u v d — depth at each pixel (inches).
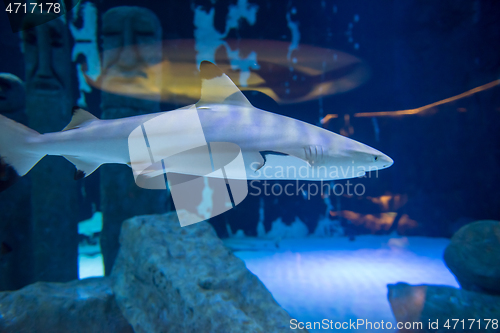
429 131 342.3
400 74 333.7
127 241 139.8
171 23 223.6
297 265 212.7
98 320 117.9
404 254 240.8
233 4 223.1
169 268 116.5
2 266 141.7
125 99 168.2
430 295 132.4
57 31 160.7
